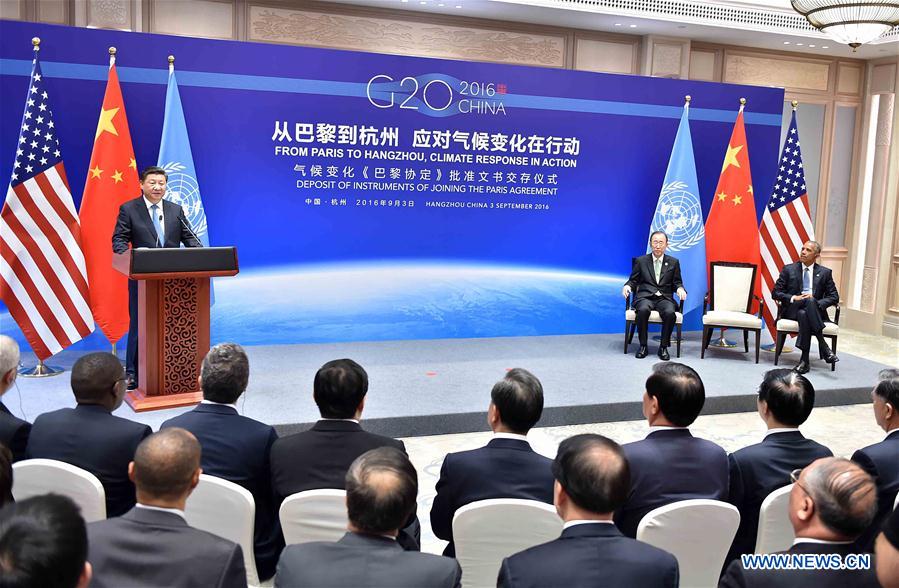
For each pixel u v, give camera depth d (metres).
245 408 4.99
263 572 2.58
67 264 5.57
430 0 7.08
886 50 8.67
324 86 6.72
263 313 6.79
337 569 1.61
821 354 6.68
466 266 7.34
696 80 7.95
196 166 6.45
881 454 2.65
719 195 7.60
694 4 7.66
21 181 5.44
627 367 6.48
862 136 9.36
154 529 1.70
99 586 1.63
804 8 5.60
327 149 6.80
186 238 5.19
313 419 4.80
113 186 5.81
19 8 6.46
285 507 2.26
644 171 7.76
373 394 5.46
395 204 7.05
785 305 6.76
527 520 2.26
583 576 1.66
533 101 7.35
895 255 8.94
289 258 6.80
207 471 2.54
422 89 7.01
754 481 2.60
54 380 5.50
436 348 6.95
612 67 8.25
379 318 7.13
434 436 5.09
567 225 7.61
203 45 6.34
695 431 5.39
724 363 6.79
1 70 5.84
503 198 7.38
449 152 7.16
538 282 7.58
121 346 6.50
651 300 6.95
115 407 2.68
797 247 7.43
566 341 7.43
